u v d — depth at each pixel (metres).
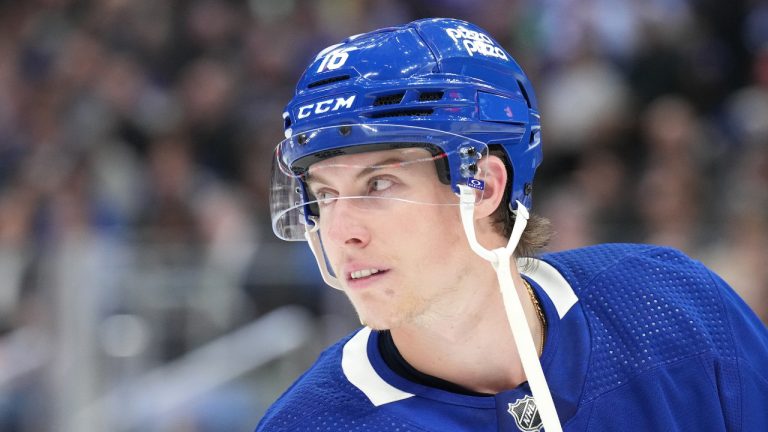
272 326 11.19
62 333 10.91
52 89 18.08
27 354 10.96
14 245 11.26
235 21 19.20
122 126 17.23
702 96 17.36
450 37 4.70
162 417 10.91
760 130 15.87
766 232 11.67
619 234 12.38
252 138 16.75
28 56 18.88
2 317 11.09
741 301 5.38
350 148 4.44
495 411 4.65
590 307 5.03
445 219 4.55
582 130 16.48
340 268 4.54
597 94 16.69
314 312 11.25
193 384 10.98
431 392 4.68
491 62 4.75
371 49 4.58
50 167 15.23
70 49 18.67
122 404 10.87
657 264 5.27
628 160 15.97
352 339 5.07
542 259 5.32
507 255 4.49
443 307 4.61
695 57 17.70
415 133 4.41
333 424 4.66
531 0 18.45
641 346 4.89
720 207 13.24
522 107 4.83
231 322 11.19
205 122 16.91
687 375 4.88
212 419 10.92
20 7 19.77
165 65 18.62
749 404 4.96
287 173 4.80
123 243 11.48
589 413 4.71
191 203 14.77
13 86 18.28
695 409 4.84
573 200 14.27
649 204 13.50
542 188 16.33
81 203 14.65
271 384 11.08
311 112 4.53
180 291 11.16
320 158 4.52
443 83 4.54
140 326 11.03
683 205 13.34
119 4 19.05
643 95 17.14
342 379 4.82
